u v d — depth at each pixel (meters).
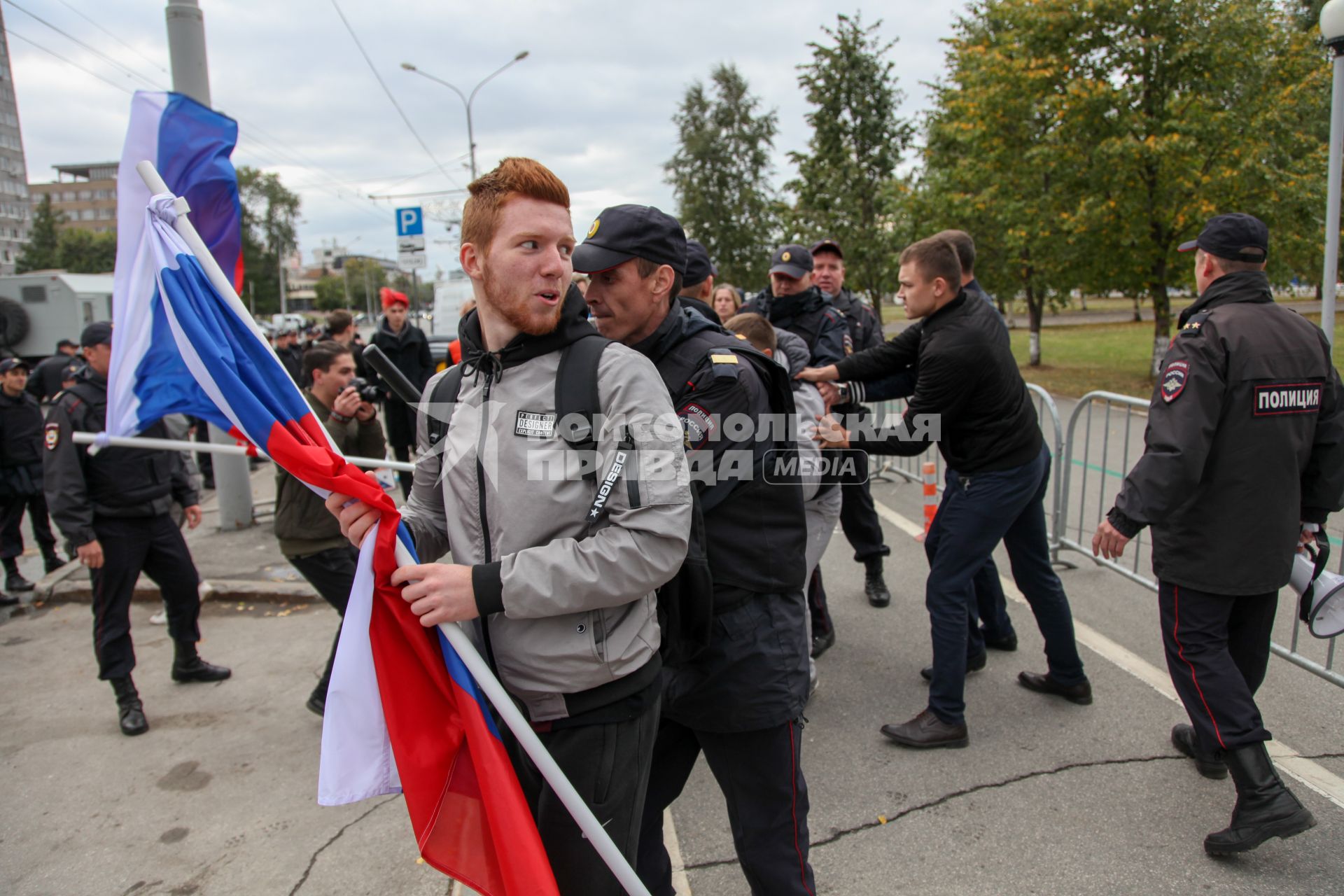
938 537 3.20
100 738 3.58
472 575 1.40
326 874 2.65
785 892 1.94
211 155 1.95
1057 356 21.34
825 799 2.89
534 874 1.44
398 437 8.20
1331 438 2.55
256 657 4.45
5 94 81.00
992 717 3.38
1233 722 2.46
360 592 1.50
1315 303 23.09
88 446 3.54
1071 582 4.91
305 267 153.62
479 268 1.48
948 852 2.58
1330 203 3.71
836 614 4.62
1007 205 15.16
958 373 2.95
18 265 73.25
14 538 5.88
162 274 1.53
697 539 1.73
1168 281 14.45
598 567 1.39
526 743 1.43
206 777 3.25
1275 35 12.64
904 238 18.41
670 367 1.97
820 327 4.62
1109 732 3.21
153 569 3.88
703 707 1.91
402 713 1.51
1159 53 12.64
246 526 6.87
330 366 3.95
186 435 4.02
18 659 4.55
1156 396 2.52
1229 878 2.40
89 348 3.57
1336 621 2.62
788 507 1.95
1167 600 2.64
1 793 3.17
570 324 1.51
